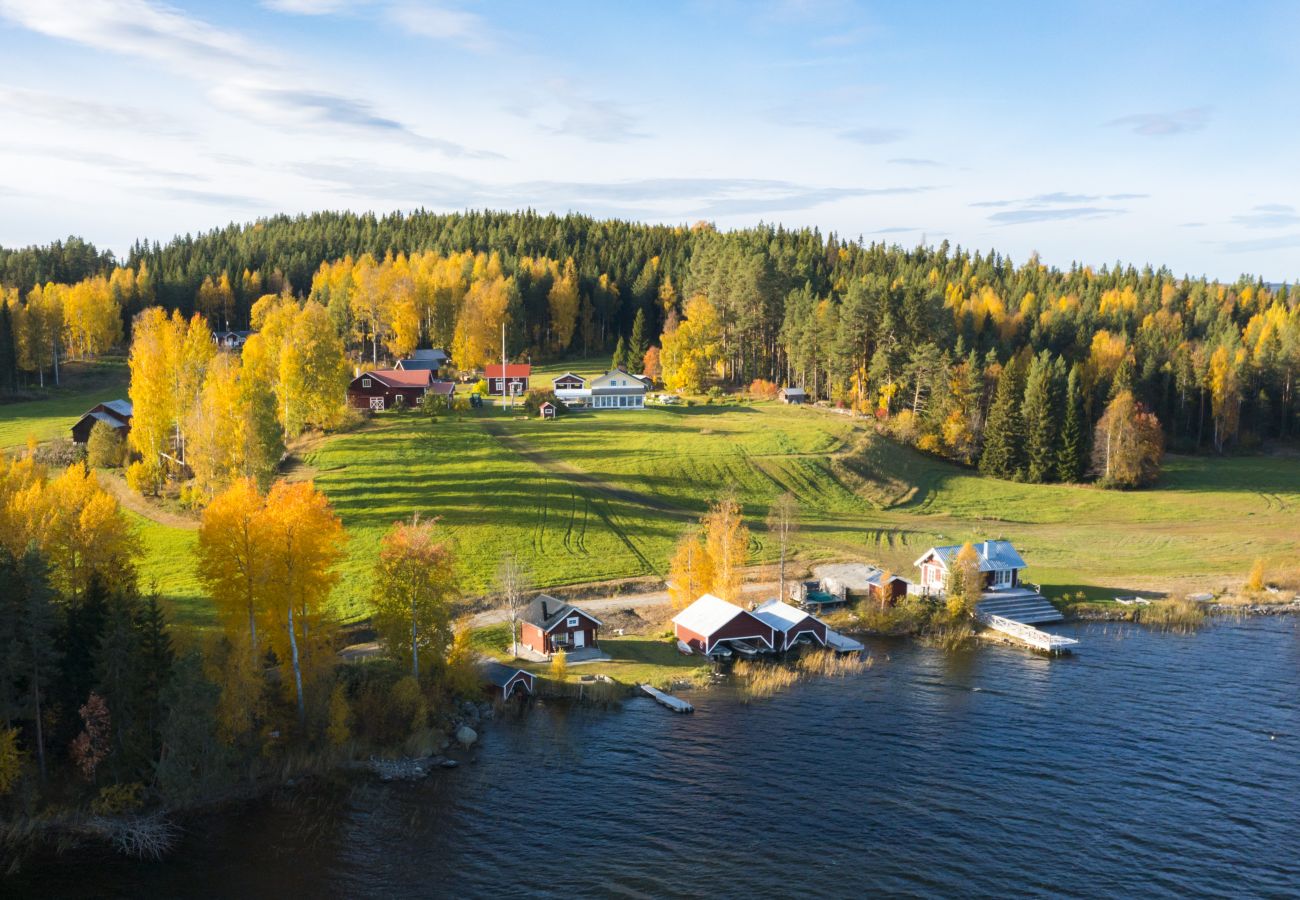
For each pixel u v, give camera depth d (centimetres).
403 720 5769
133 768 4975
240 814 4878
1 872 4269
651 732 6012
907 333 15950
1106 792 5216
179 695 4925
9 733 4675
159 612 5319
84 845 4519
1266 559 10350
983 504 12706
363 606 7781
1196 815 4962
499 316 19250
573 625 7506
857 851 4600
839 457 13250
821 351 17175
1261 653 7619
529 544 9619
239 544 5422
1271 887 4316
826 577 9175
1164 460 15675
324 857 4512
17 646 4747
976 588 8431
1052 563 10181
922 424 14812
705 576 8256
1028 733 6000
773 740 5897
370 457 11656
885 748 5784
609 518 10519
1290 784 5309
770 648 7619
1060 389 14862
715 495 11725
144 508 10025
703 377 18525
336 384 12662
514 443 13000
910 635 8144
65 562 5975
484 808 5006
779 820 4903
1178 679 7012
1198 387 17250
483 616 8050
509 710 6294
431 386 15512
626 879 4356
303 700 5609
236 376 10900
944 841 4700
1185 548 10881
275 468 10606
